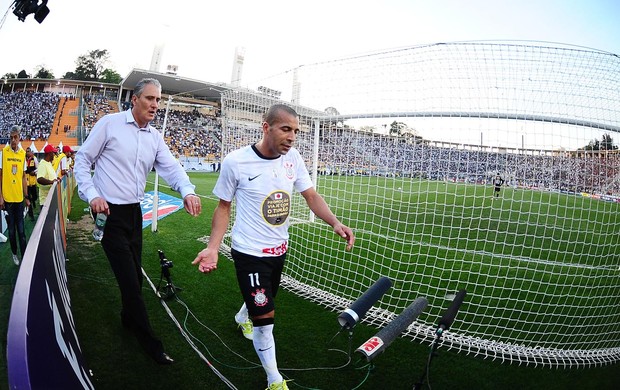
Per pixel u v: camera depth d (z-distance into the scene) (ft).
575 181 12.78
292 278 14.96
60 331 5.28
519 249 22.08
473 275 16.10
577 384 8.52
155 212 21.36
